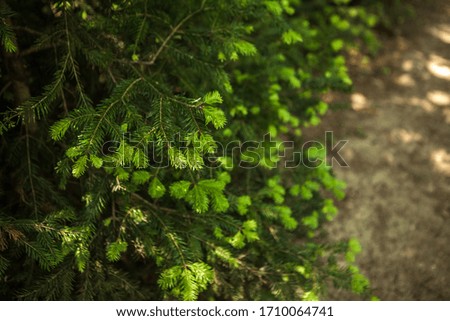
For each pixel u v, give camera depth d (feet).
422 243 11.55
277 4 6.34
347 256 7.66
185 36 6.13
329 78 8.99
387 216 12.28
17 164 6.44
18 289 6.25
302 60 9.83
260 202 7.36
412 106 16.40
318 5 14.60
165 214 6.51
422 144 14.76
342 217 12.17
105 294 6.47
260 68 8.48
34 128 6.40
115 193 6.28
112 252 5.56
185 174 5.70
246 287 7.43
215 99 4.77
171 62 6.53
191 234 6.36
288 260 7.30
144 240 6.10
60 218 5.37
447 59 18.93
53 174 6.57
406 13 19.80
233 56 5.96
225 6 5.96
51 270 5.83
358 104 16.38
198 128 4.70
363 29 16.80
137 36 5.80
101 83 7.16
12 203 6.27
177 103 4.99
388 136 15.02
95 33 5.93
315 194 9.16
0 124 4.48
